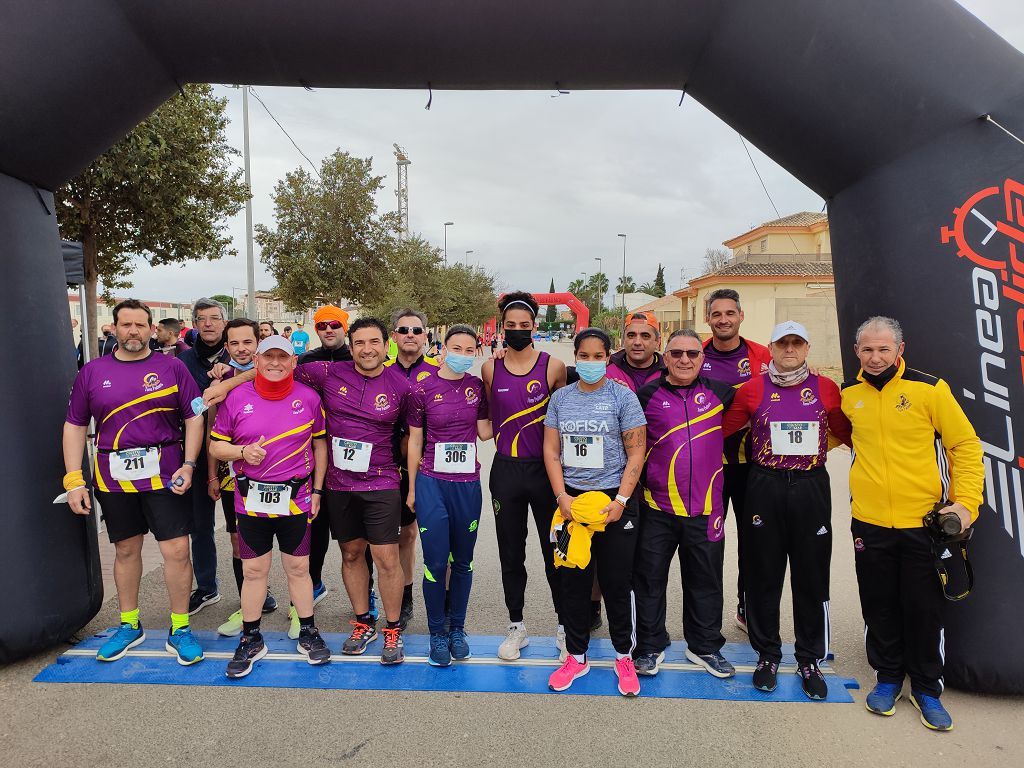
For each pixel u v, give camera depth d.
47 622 3.21
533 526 5.78
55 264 3.44
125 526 3.21
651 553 3.07
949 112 2.93
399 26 3.17
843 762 2.47
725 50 3.21
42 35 2.86
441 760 2.46
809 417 2.94
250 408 3.07
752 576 3.06
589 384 2.99
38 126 3.03
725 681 3.07
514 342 3.11
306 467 3.16
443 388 3.15
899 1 2.94
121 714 2.75
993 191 2.90
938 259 2.97
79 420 3.17
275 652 3.32
